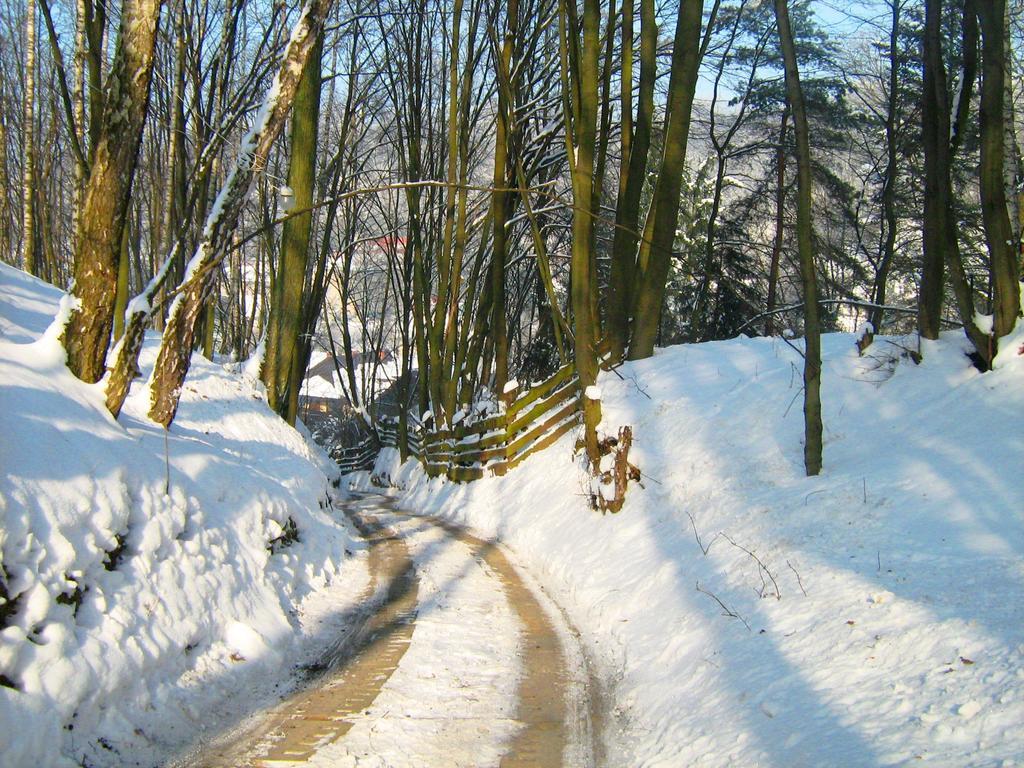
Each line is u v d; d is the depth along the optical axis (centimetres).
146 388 795
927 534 615
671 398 1206
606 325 1477
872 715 411
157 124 1934
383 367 4722
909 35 1917
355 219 3072
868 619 514
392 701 550
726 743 448
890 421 902
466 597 874
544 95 1934
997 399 812
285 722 507
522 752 473
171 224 1559
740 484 912
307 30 687
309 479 1167
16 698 386
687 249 2717
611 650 692
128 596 511
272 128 693
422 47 2342
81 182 1117
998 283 871
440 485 1978
